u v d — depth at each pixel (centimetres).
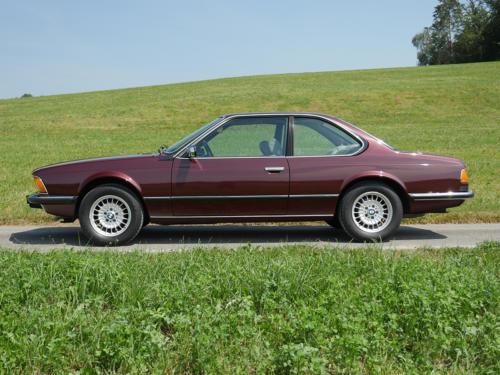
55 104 4684
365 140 636
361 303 347
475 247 566
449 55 9731
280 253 520
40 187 625
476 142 2292
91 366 283
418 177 622
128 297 370
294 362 271
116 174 612
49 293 379
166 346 298
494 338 311
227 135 632
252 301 352
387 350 303
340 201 626
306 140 631
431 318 326
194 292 369
